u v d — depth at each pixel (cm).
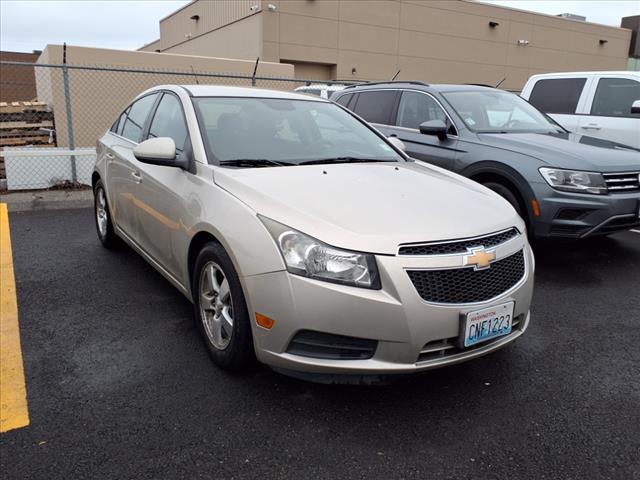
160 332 353
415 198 298
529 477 229
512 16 2681
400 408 276
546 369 321
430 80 2509
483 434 257
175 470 227
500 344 280
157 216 366
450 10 2494
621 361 332
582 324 388
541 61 2862
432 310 249
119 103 1189
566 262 535
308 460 236
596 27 3011
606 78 764
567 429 262
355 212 270
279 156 354
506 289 280
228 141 350
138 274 463
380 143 425
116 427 254
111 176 470
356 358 252
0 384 288
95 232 604
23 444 240
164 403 274
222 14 2338
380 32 2323
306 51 2158
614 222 468
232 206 285
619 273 504
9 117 993
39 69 1449
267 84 1380
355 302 243
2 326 359
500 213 302
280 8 2072
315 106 429
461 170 538
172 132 379
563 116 800
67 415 262
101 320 370
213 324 308
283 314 251
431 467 234
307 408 273
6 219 663
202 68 1296
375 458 238
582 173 459
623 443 253
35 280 445
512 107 625
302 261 249
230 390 287
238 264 267
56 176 802
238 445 244
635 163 485
